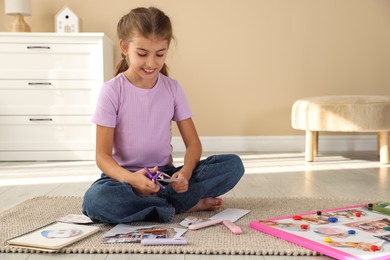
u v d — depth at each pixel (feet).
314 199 5.62
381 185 6.75
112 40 10.82
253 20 10.91
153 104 4.93
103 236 4.06
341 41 10.98
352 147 11.14
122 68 5.17
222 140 11.06
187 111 5.21
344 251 3.46
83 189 6.53
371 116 8.67
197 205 4.96
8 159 9.61
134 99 4.88
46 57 9.55
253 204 5.37
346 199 5.63
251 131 11.10
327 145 11.14
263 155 10.28
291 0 10.90
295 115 9.48
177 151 10.96
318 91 11.07
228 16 10.89
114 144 4.99
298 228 4.10
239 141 11.07
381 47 11.01
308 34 10.95
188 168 4.79
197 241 3.93
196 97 11.03
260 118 11.09
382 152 8.93
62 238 3.91
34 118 9.60
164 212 4.50
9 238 4.03
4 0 10.75
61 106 9.61
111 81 4.90
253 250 3.67
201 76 10.98
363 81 11.07
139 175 4.36
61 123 9.63
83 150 9.68
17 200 5.83
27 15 10.22
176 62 10.94
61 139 9.66
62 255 3.66
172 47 10.89
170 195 4.78
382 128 8.71
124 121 4.87
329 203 5.41
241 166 5.05
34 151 9.64
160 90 5.00
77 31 10.14
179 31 10.89
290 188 6.52
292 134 11.12
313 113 9.00
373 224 4.17
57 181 7.18
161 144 5.00
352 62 11.03
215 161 4.93
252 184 6.84
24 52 9.52
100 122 4.75
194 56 10.94
